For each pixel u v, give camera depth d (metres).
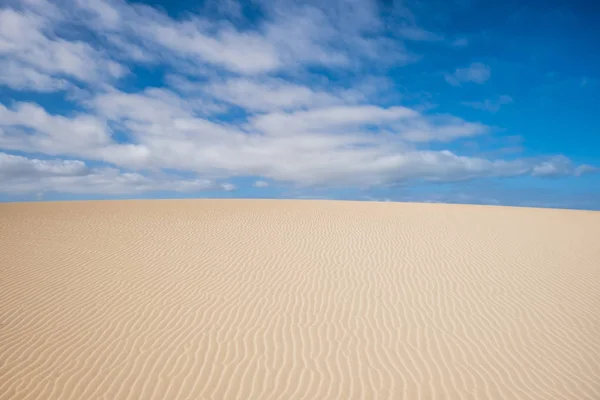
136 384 7.02
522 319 9.76
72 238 17.42
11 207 26.86
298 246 16.47
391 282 12.23
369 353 8.13
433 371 7.51
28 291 11.11
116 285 11.73
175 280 12.23
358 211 26.72
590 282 12.39
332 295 11.16
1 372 7.29
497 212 26.84
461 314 10.02
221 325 9.29
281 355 8.01
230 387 6.96
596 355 8.13
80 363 7.64
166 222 21.70
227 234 18.67
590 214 26.31
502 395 6.80
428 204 31.12
